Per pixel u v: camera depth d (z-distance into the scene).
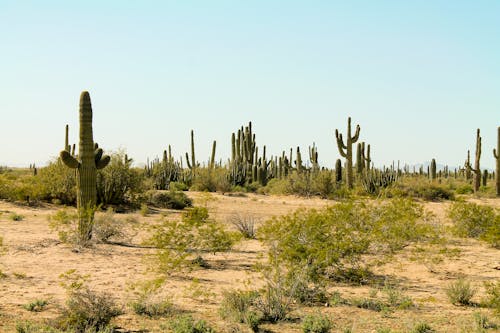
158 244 12.96
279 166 54.03
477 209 18.03
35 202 24.94
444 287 10.73
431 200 35.91
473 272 12.26
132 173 25.97
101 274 10.95
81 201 15.16
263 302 8.60
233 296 8.40
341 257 10.77
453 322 8.09
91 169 15.25
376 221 12.68
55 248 13.73
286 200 34.59
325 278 10.18
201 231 13.30
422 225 13.99
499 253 14.77
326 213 11.83
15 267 11.28
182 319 7.35
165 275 11.16
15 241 14.38
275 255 9.62
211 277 11.17
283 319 8.09
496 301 8.88
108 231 15.17
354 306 9.06
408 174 59.69
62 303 8.38
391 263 12.91
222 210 26.56
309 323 7.40
